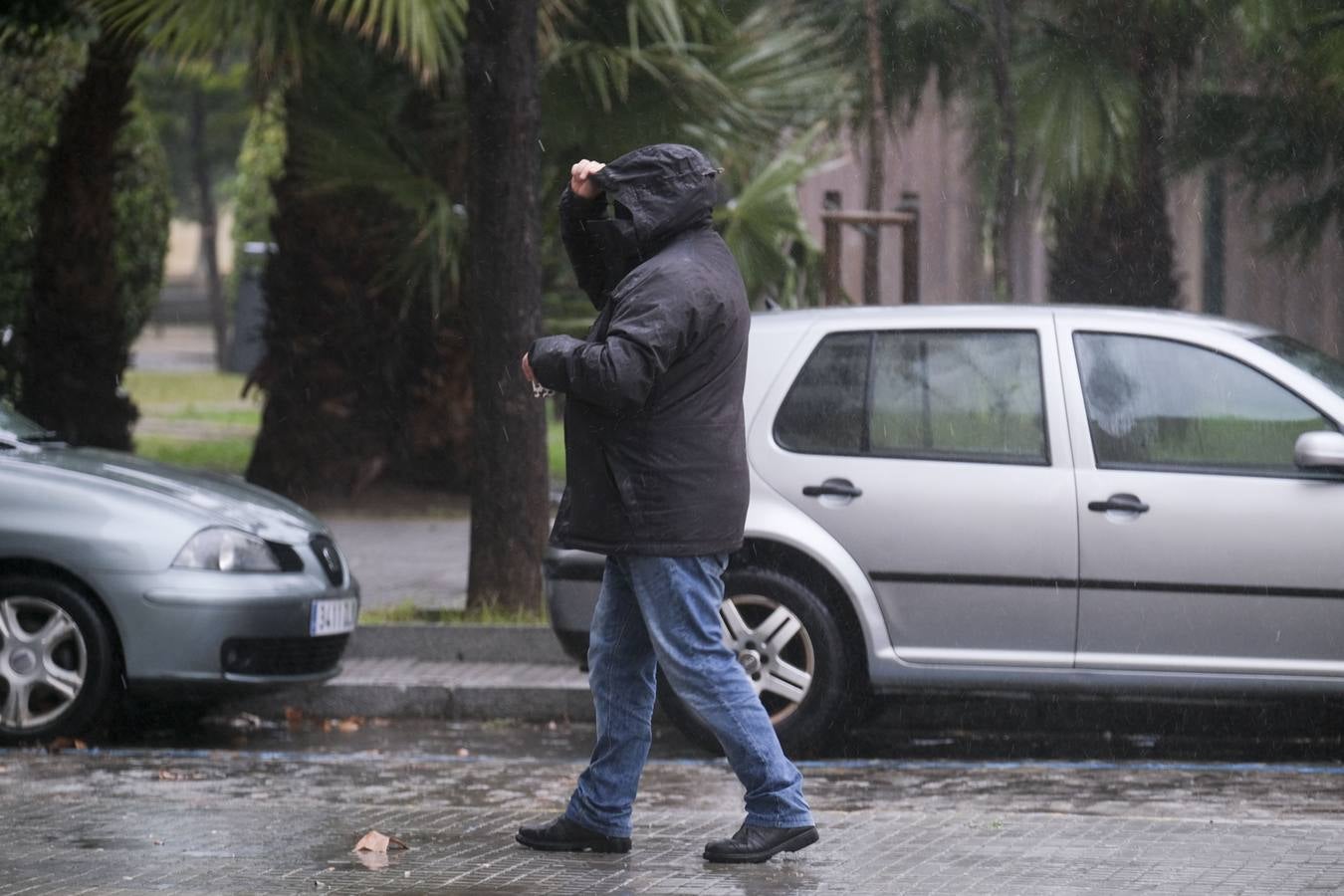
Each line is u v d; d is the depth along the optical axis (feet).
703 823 35.06
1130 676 45.03
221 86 204.23
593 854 32.32
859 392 46.88
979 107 92.63
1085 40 87.20
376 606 65.16
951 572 45.47
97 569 46.85
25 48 109.60
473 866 31.42
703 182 31.91
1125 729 50.83
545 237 84.02
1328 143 86.74
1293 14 84.69
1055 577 45.16
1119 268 87.35
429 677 54.70
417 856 32.27
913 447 46.34
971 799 40.63
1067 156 87.15
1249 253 107.45
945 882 30.14
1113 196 87.35
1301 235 90.99
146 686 47.11
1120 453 45.52
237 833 34.47
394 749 48.85
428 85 82.17
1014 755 47.44
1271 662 44.65
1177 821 34.94
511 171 61.16
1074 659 45.19
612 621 32.55
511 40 60.70
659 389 31.09
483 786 41.78
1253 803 40.04
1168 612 44.86
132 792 39.68
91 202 99.81
